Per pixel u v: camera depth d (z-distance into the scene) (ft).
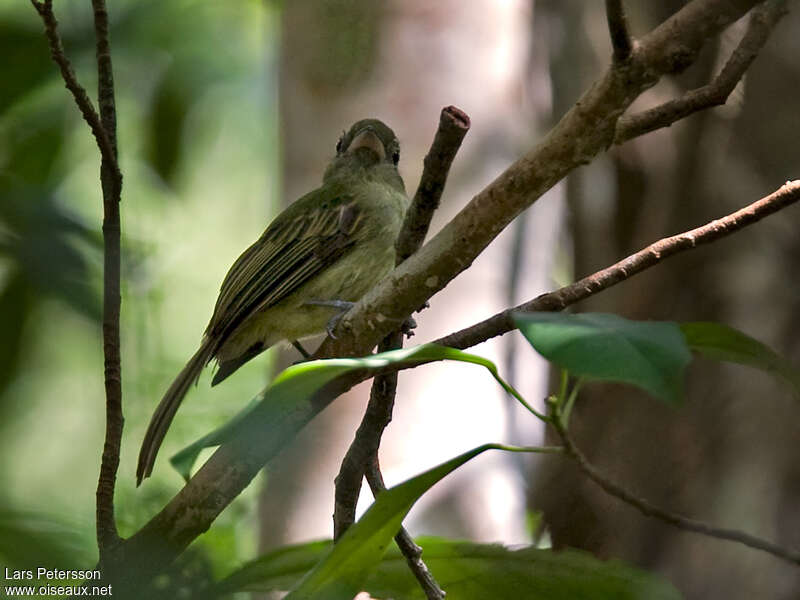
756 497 33.12
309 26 40.78
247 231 58.34
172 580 17.84
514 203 18.12
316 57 40.52
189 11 49.98
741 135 35.81
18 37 35.04
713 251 35.73
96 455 47.75
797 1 34.88
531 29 43.78
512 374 41.04
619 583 19.62
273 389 15.57
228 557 34.35
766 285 34.68
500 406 39.86
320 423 38.09
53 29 19.67
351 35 40.52
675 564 33.65
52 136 38.24
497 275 41.37
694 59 16.39
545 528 37.14
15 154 37.70
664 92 36.58
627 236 38.27
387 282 19.34
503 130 41.11
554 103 42.52
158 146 43.91
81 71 38.37
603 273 18.37
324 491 37.42
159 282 44.21
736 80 17.88
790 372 17.42
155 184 45.29
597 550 35.29
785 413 33.53
